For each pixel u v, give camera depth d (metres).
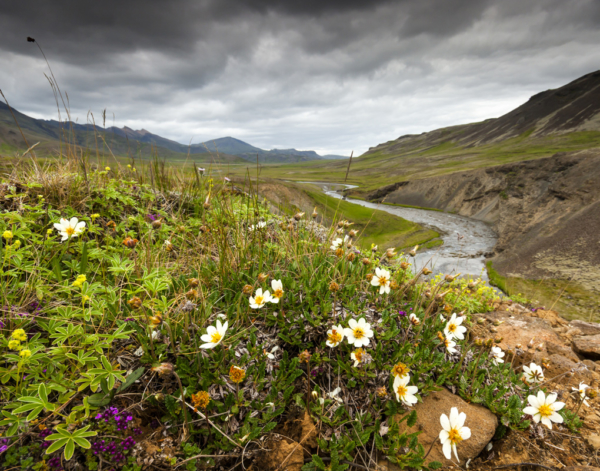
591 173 53.25
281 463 1.87
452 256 37.88
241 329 2.46
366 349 2.50
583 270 30.64
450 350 2.56
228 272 2.96
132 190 4.31
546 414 2.11
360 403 2.30
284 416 2.19
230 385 2.12
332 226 3.96
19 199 3.15
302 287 2.88
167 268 3.00
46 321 2.16
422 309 3.01
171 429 1.87
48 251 2.77
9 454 1.58
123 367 2.04
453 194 84.12
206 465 1.78
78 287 2.27
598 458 2.19
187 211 4.59
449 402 2.41
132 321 2.18
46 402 1.62
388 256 3.14
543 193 60.19
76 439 1.54
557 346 3.55
